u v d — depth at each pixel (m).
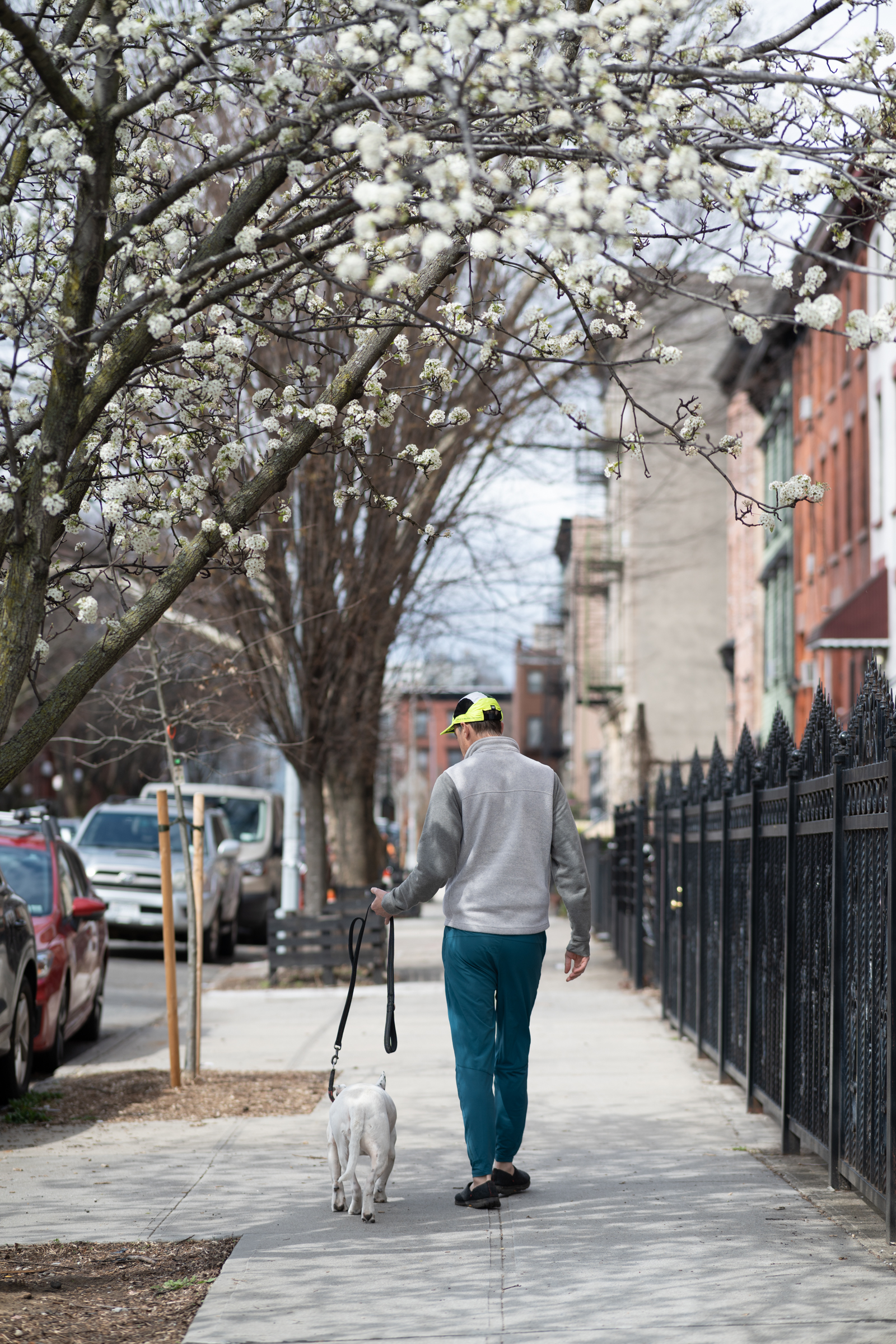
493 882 6.77
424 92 4.71
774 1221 6.40
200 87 5.75
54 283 5.96
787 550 36.34
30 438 5.88
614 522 38.25
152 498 6.20
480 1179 6.70
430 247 4.20
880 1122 6.27
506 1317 5.12
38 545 5.35
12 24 4.70
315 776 19.42
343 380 6.10
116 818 24.44
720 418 43.56
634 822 18.88
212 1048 13.22
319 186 5.40
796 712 34.22
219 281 5.95
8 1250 6.18
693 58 5.38
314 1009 16.19
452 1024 6.83
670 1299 5.29
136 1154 8.24
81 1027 14.21
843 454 30.03
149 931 23.25
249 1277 5.66
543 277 5.46
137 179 6.09
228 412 6.67
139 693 12.36
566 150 4.88
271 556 16.67
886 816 6.09
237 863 25.91
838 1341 4.80
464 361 6.05
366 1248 6.06
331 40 5.49
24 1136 8.88
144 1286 5.66
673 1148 8.10
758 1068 9.20
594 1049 12.15
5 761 5.36
